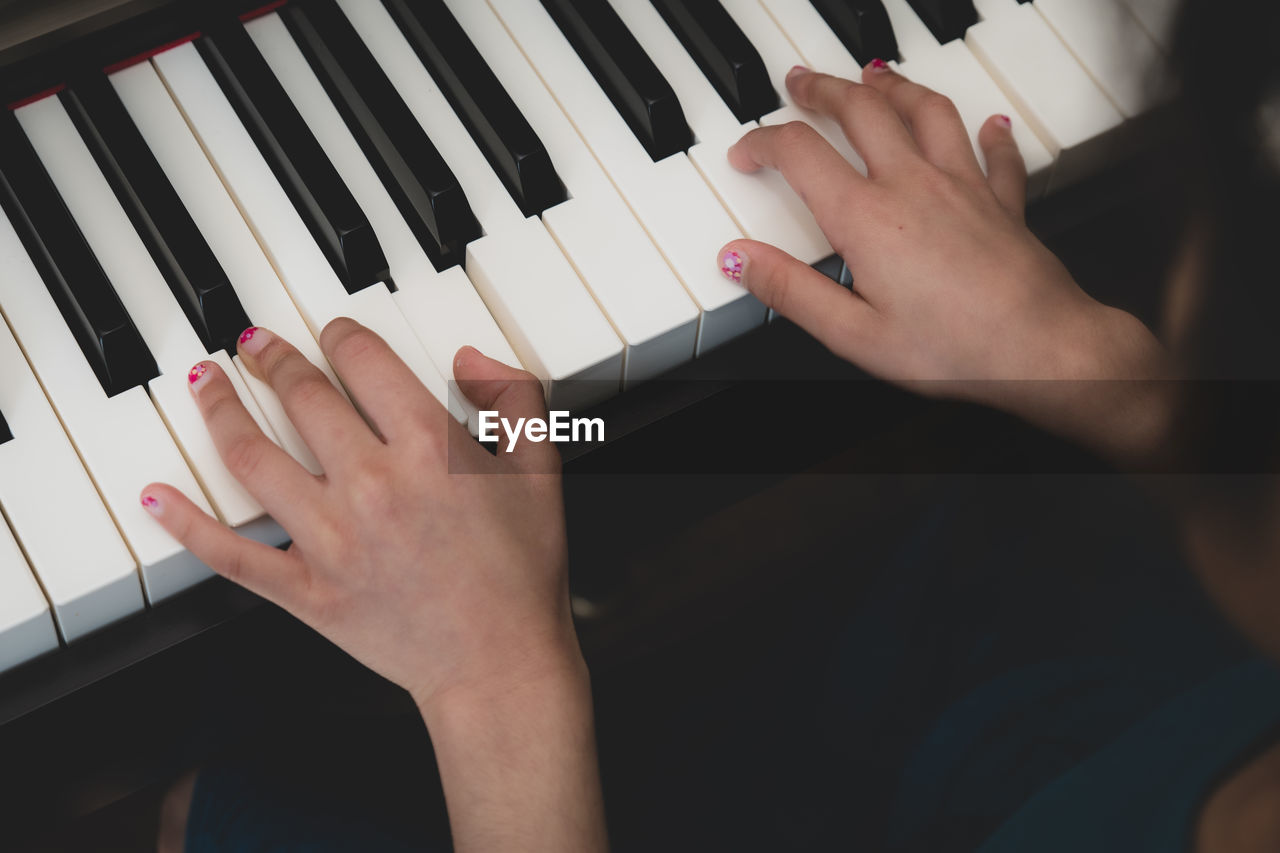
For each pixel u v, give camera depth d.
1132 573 0.73
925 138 0.74
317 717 0.81
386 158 0.73
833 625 0.83
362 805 0.78
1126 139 0.76
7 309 0.71
